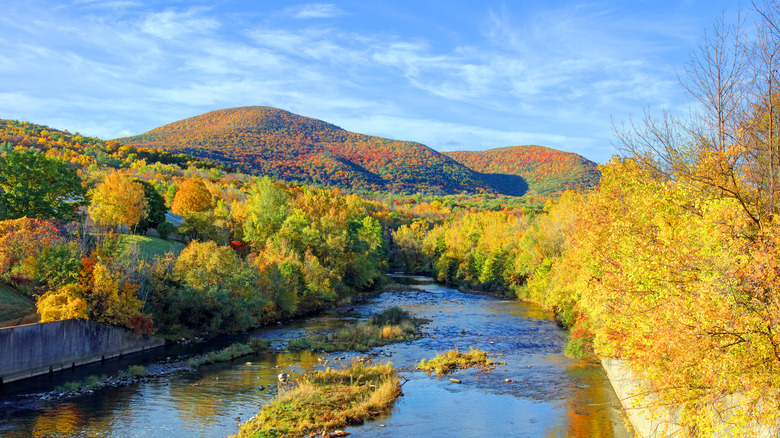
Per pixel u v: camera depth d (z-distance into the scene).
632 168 21.86
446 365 38.78
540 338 50.94
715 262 13.41
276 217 88.31
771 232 12.85
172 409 28.92
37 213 63.50
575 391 32.66
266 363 40.19
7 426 26.02
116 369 37.81
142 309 47.25
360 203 180.12
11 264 44.03
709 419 12.96
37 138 184.88
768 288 12.72
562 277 43.72
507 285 91.06
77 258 44.19
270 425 25.94
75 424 26.42
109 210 70.00
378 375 35.81
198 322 52.28
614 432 25.17
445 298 86.12
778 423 12.23
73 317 38.28
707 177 15.80
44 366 35.97
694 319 13.10
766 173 15.27
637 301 16.50
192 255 54.81
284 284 64.75
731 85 16.22
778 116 15.20
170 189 115.69
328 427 26.00
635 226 18.78
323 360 41.34
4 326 37.38
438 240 134.38
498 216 135.50
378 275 102.81
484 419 27.56
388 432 25.73
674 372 14.03
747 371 12.33
